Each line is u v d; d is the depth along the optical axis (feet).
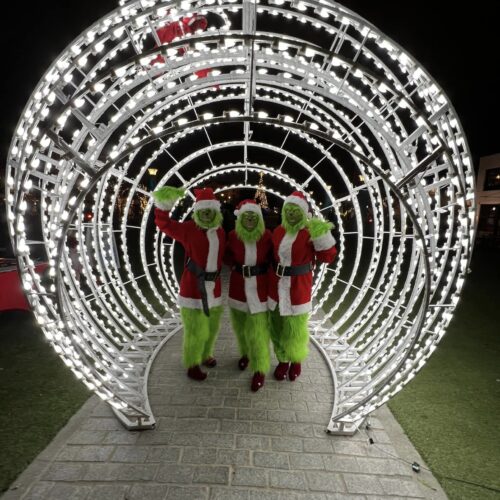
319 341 14.33
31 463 7.60
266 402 10.05
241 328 11.57
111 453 7.91
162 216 10.43
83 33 5.87
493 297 23.61
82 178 7.47
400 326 9.52
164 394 10.35
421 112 5.91
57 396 10.27
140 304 19.83
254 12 6.51
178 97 9.58
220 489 7.05
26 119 6.39
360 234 13.89
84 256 10.62
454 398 10.91
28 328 15.48
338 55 5.55
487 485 7.52
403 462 7.98
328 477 7.46
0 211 24.50
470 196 6.66
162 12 5.68
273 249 10.62
